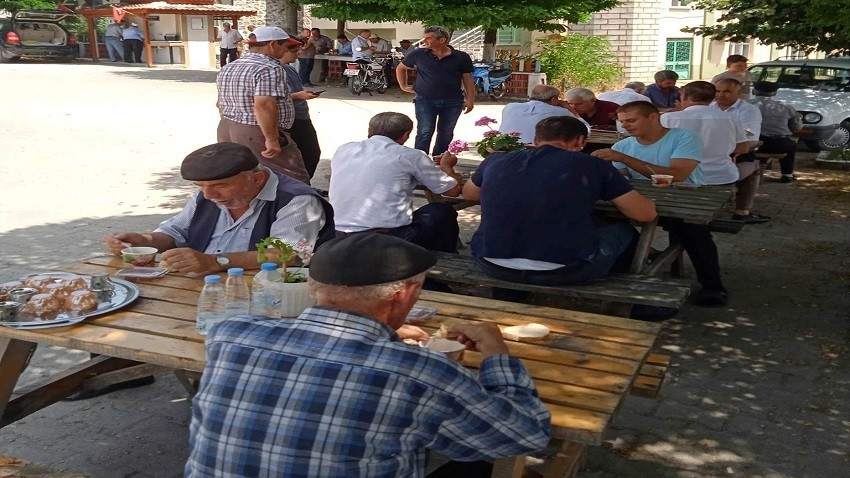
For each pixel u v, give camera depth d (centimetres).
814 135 1368
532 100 810
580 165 454
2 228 802
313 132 860
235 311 301
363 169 534
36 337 293
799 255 752
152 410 434
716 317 586
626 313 468
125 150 1259
